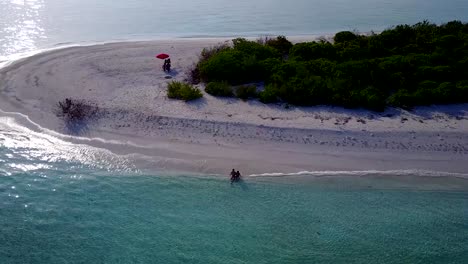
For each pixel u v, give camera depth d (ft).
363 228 73.10
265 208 77.10
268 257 67.15
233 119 101.45
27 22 178.09
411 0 235.40
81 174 85.35
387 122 102.37
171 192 80.84
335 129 98.63
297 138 96.17
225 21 186.91
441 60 127.95
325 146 94.22
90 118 102.06
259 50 132.46
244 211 76.38
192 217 74.84
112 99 109.60
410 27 152.25
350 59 131.54
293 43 153.69
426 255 68.08
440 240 71.00
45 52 140.46
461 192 82.33
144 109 104.99
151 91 114.52
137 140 95.61
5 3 212.23
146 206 77.20
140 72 127.03
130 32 168.04
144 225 72.90
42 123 100.63
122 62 134.00
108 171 86.28
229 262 66.03
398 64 123.65
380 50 136.67
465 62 124.88
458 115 106.52
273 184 83.20
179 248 68.39
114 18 189.26
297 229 72.59
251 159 90.12
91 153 91.40
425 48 138.51
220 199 79.20
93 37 160.35
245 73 121.19
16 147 92.63
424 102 110.63
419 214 76.54
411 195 81.30
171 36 164.25
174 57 139.74
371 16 198.18
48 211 75.77
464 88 113.19
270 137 96.37
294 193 81.00
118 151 92.12
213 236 70.79
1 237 70.13
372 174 86.69
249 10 208.85
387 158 91.35
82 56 137.59
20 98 110.01
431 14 201.57
